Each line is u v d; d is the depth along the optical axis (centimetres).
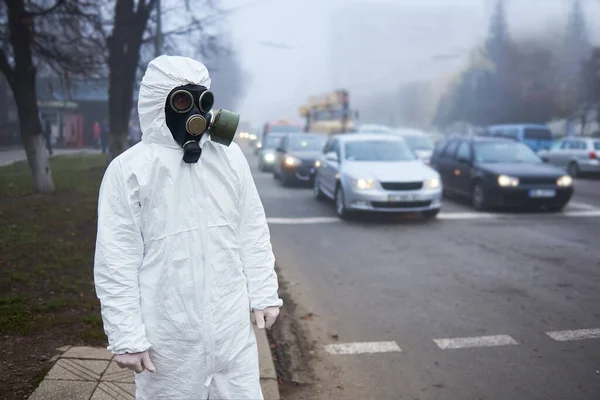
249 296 227
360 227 967
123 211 203
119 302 198
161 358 206
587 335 476
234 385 214
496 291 600
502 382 395
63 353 377
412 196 987
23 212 815
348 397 377
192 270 205
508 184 1070
